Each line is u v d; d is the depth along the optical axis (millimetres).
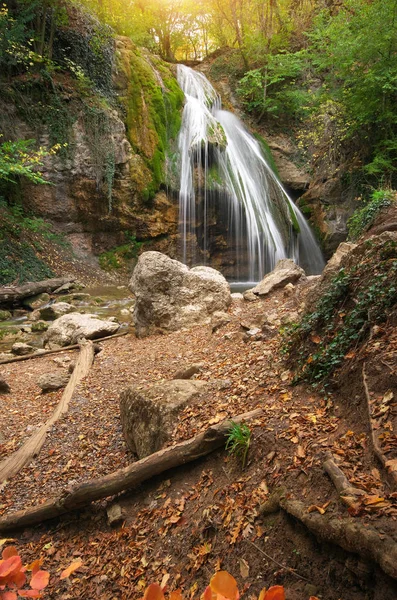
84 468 4734
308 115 24266
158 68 22312
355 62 18328
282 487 2846
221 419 3973
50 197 18141
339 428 3199
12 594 1209
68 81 18672
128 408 4809
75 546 3711
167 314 9078
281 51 25094
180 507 3387
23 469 4871
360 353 3646
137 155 19641
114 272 18891
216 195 20469
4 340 10742
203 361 6594
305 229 22406
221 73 26719
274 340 5961
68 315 10539
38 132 17688
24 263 16203
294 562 2514
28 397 6988
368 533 2156
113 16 24391
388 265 4309
